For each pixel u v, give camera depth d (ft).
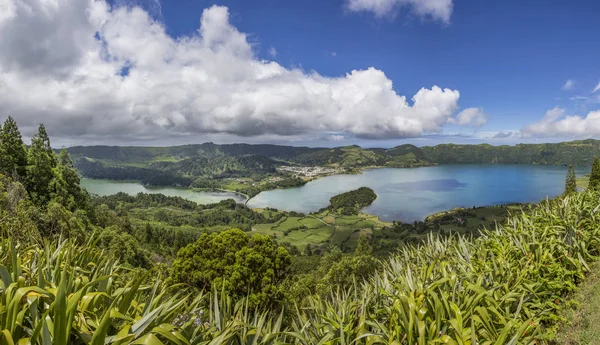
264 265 52.24
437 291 10.67
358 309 11.34
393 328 8.94
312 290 69.51
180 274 52.90
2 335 4.51
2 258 8.32
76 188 177.58
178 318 8.45
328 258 126.11
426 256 16.71
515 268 13.33
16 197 57.31
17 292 4.82
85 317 5.45
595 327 11.34
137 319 5.83
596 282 13.94
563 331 11.94
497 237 17.54
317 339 10.02
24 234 12.71
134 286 5.97
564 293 14.14
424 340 7.61
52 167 165.68
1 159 142.92
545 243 15.65
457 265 13.97
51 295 5.37
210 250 53.72
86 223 136.15
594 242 16.58
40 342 4.79
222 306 8.58
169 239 298.76
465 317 8.89
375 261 62.95
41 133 178.70
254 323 9.21
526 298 12.09
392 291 12.28
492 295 10.93
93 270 8.18
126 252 122.83
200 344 6.25
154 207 582.76
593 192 24.34
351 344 8.68
